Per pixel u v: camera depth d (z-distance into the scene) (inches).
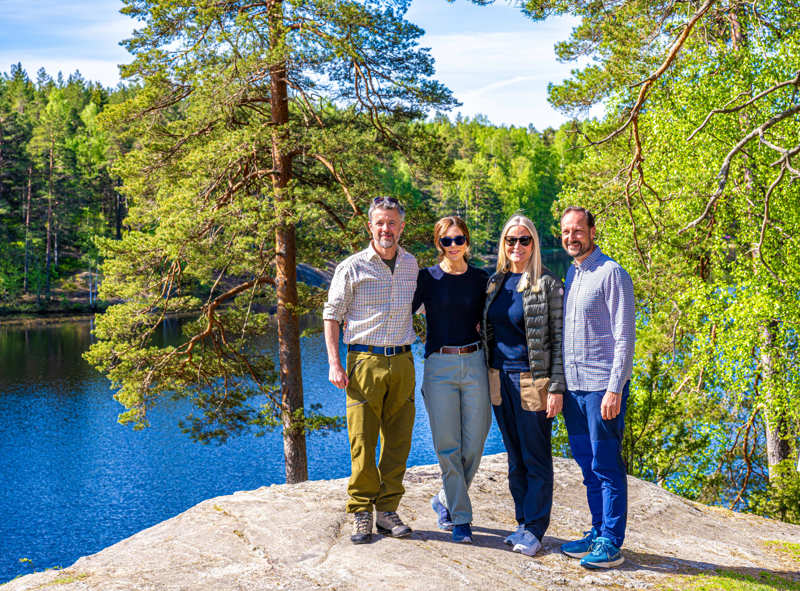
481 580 127.7
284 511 161.6
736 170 510.3
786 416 504.4
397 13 488.4
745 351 482.6
